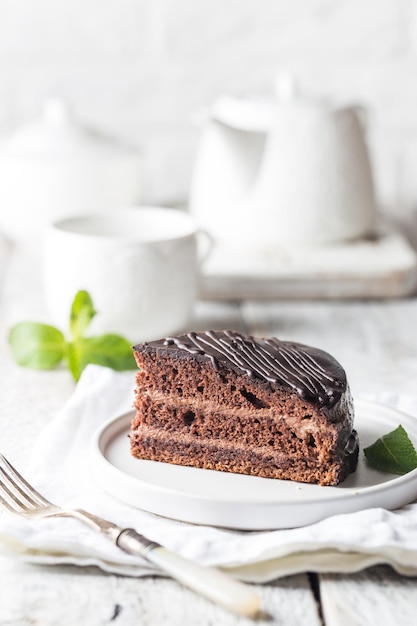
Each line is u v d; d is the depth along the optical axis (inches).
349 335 48.9
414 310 51.5
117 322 46.6
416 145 62.6
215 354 38.4
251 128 53.6
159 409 38.6
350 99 62.0
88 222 49.2
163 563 34.1
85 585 34.8
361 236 55.4
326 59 61.7
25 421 42.3
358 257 52.7
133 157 56.6
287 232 53.6
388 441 38.0
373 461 38.1
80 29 61.3
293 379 37.7
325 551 34.9
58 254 46.5
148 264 46.3
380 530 34.9
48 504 36.7
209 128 53.8
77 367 44.5
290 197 53.3
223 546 35.0
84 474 38.4
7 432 41.6
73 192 55.3
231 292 51.8
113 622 33.8
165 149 62.7
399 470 37.8
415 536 35.0
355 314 51.0
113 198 55.9
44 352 45.7
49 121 57.1
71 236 46.2
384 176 62.9
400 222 61.8
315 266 51.8
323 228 53.6
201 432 38.4
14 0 60.9
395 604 34.3
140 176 57.2
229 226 54.0
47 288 47.4
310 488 37.4
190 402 38.4
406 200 63.0
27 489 37.3
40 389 44.6
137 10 61.1
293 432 37.6
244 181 53.4
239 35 61.4
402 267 51.9
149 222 49.7
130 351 44.9
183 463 38.6
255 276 51.5
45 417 42.7
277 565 34.9
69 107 57.2
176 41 61.5
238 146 53.1
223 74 61.9
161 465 38.5
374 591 34.6
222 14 61.2
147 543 34.6
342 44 61.5
